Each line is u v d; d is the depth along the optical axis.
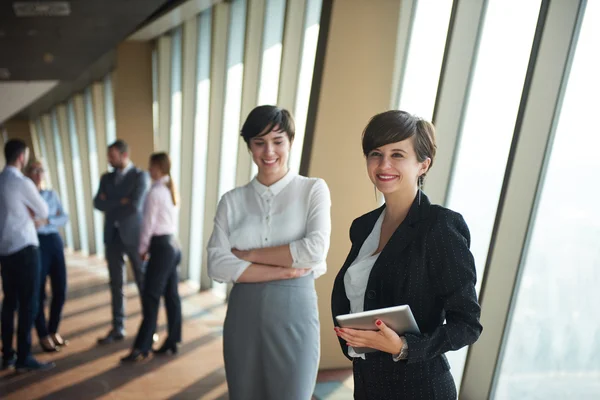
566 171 3.03
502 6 3.45
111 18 7.21
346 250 4.58
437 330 1.58
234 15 7.04
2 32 7.77
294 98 5.83
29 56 9.37
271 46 6.42
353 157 4.48
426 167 1.75
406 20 4.35
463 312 1.58
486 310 3.47
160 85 8.71
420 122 1.70
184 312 6.86
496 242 3.36
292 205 2.71
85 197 12.80
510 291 3.36
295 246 2.62
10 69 10.33
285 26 5.71
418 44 4.27
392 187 1.70
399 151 1.68
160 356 5.14
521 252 3.29
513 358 3.45
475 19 3.61
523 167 3.20
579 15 2.92
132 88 8.87
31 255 4.68
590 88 2.88
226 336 2.68
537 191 3.18
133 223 5.61
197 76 8.02
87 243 13.12
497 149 3.51
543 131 3.10
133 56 8.83
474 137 3.69
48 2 6.40
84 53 9.23
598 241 2.89
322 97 4.35
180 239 8.69
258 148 2.66
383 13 4.34
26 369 4.77
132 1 6.49
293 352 2.61
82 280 9.01
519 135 3.19
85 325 6.23
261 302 2.61
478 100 3.65
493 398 3.59
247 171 6.95
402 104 4.47
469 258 1.60
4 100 12.52
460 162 3.81
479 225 3.68
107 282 8.79
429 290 1.66
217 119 7.48
